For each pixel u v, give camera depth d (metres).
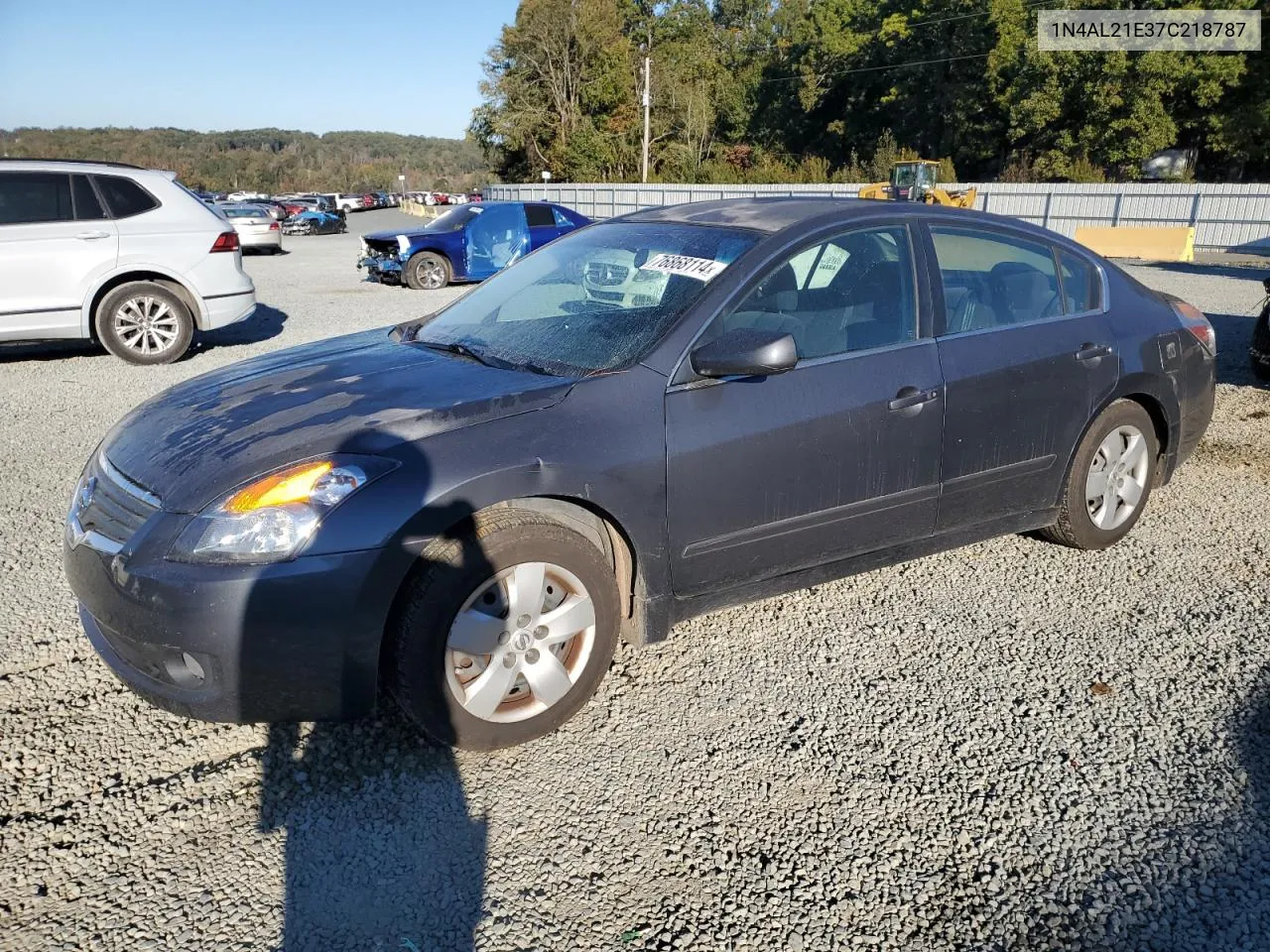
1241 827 2.49
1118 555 4.25
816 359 3.23
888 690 3.17
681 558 3.02
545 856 2.40
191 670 2.53
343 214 43.16
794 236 3.31
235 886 2.30
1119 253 23.78
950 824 2.52
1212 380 4.54
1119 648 3.43
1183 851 2.41
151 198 8.69
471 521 2.66
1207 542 4.39
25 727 2.94
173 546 2.48
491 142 65.00
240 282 9.26
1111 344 3.98
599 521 2.98
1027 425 3.72
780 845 2.44
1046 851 2.42
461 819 2.54
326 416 2.79
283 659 2.47
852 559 3.45
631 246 3.63
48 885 2.29
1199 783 2.67
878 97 61.94
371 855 2.40
